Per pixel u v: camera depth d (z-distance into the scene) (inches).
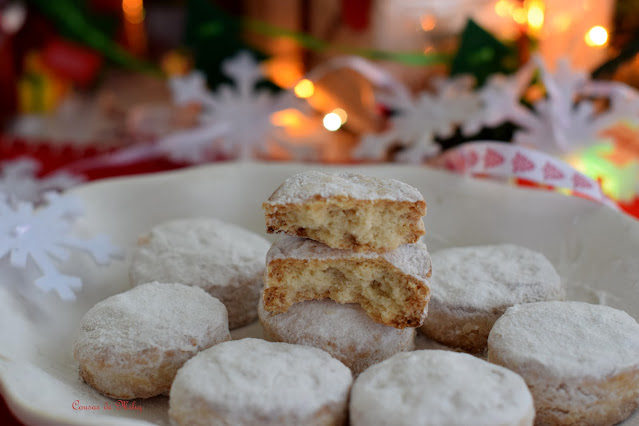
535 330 10.0
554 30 15.6
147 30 26.9
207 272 11.8
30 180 15.8
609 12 15.2
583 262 12.3
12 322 10.6
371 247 10.2
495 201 13.4
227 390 8.9
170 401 9.2
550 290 11.4
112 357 9.9
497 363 9.7
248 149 17.1
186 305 10.8
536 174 13.2
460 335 11.2
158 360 9.9
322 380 9.2
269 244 12.9
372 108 17.5
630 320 10.2
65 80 23.2
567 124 14.3
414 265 10.2
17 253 11.5
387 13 17.5
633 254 11.7
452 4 17.0
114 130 20.7
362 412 8.7
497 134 15.5
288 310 10.6
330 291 10.6
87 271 12.4
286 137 17.1
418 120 15.7
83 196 13.5
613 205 12.8
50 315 11.3
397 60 17.0
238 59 16.9
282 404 8.7
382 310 10.4
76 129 20.8
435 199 13.6
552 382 9.2
